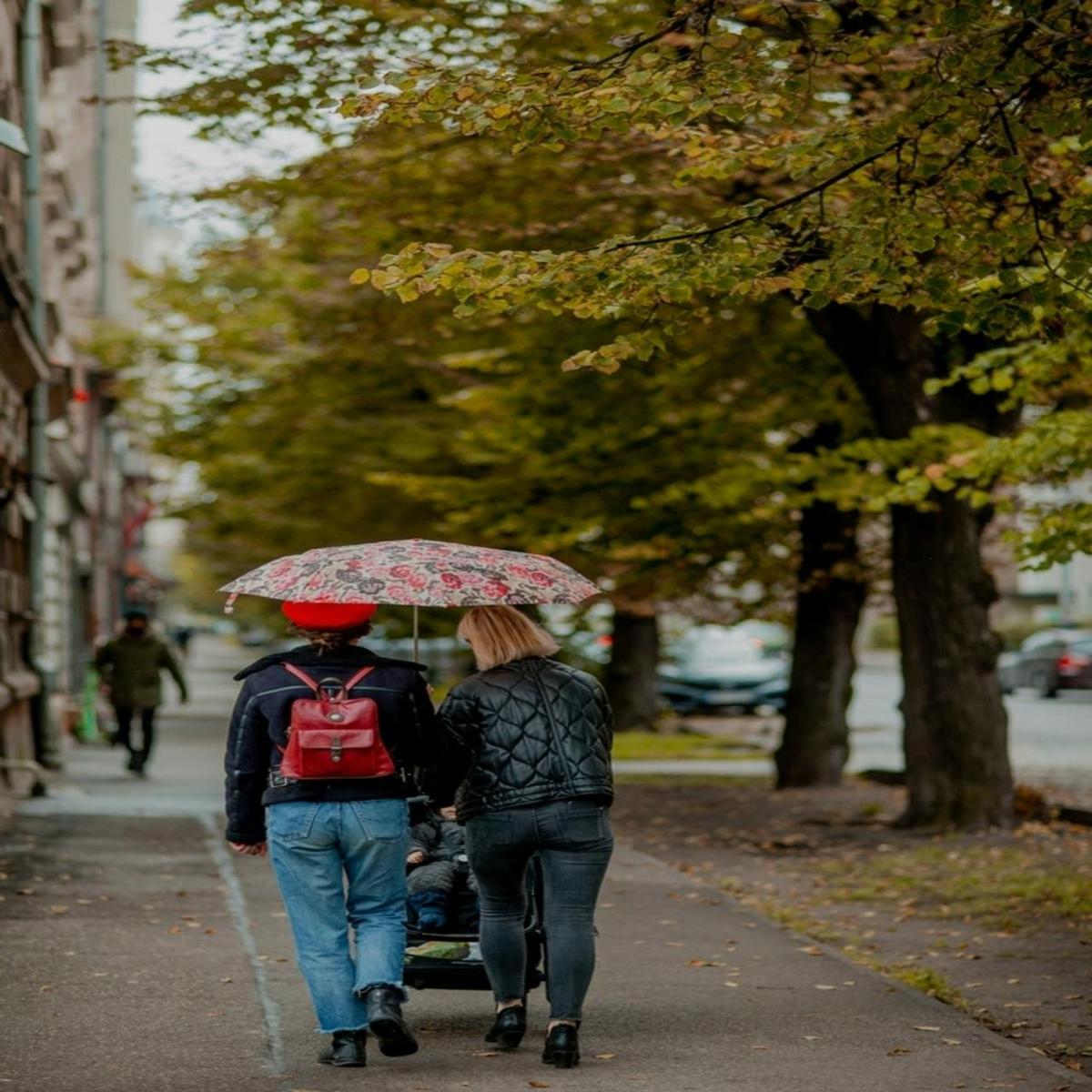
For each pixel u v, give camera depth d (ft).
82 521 230.89
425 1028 42.06
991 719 90.02
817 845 88.02
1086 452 67.41
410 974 41.29
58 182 152.35
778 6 45.44
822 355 98.48
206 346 148.25
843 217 45.44
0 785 104.53
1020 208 49.11
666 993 46.85
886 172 46.37
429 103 44.19
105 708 193.26
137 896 61.82
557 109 43.68
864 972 50.21
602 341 93.97
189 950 51.11
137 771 120.57
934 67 43.04
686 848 88.38
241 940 52.95
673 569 116.57
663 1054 39.50
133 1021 41.73
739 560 120.57
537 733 38.17
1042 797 98.48
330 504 139.33
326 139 75.92
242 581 37.88
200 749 152.76
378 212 78.84
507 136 46.37
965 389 86.99
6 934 53.42
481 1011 44.27
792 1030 42.11
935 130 44.73
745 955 52.95
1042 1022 45.93
